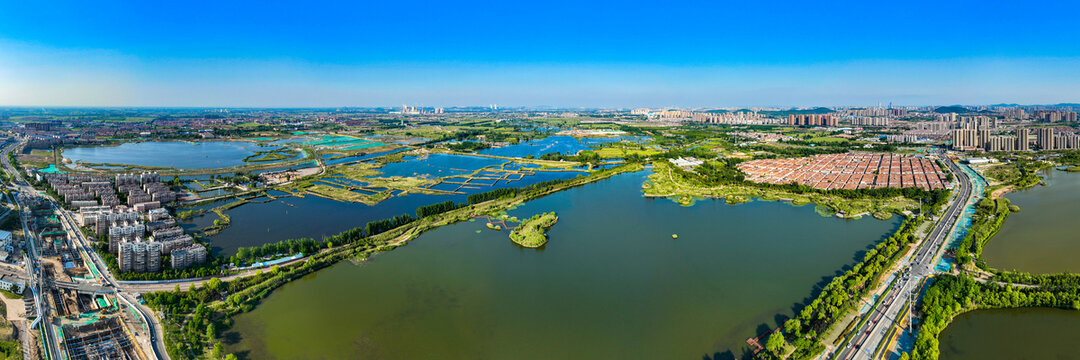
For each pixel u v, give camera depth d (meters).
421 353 173.50
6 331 171.25
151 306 194.38
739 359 168.62
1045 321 186.62
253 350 172.62
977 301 195.62
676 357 171.25
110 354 164.50
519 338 183.25
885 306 193.25
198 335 177.25
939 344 173.25
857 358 162.12
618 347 177.38
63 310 192.12
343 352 173.00
